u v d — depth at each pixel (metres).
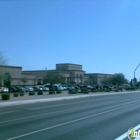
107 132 10.95
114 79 145.00
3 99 33.50
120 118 15.70
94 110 21.11
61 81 106.50
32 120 14.93
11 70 88.25
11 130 11.48
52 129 11.71
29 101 31.33
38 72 121.19
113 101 33.38
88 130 11.43
